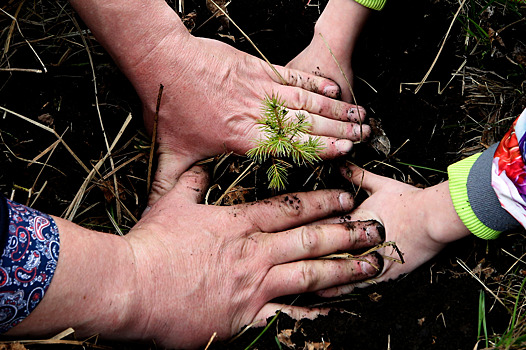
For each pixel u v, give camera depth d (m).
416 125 0.70
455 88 0.72
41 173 0.67
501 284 0.62
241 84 0.65
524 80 0.71
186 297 0.58
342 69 0.68
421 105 0.71
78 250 0.54
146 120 0.67
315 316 0.61
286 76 0.67
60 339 0.55
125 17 0.61
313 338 0.59
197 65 0.64
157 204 0.64
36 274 0.52
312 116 0.65
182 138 0.66
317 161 0.62
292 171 0.66
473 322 0.59
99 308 0.55
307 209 0.63
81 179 0.68
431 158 0.69
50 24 0.74
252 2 0.75
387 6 0.73
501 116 0.70
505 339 0.57
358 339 0.59
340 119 0.67
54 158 0.68
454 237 0.60
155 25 0.62
